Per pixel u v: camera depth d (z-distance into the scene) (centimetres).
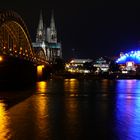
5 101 6109
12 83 12312
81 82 15838
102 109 4938
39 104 5594
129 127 3438
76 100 6397
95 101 6200
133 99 6700
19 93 8181
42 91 8956
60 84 13350
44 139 2872
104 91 9100
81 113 4469
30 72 14925
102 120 3881
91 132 3167
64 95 7612
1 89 9700
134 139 2894
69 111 4656
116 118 4050
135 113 4522
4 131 3183
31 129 3281
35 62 15200
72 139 2880
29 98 6775
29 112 4522
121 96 7444
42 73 18638
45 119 3916
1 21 10856
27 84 13088
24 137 2934
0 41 10625
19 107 5128
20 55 11106
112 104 5694
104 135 3042
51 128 3338
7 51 9388
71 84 13412
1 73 11769
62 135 3023
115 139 2891
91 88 10475
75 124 3591
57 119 3912
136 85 12681
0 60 9588
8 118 3972
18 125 3491
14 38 13200
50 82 15775
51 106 5281
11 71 12169
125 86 11856
